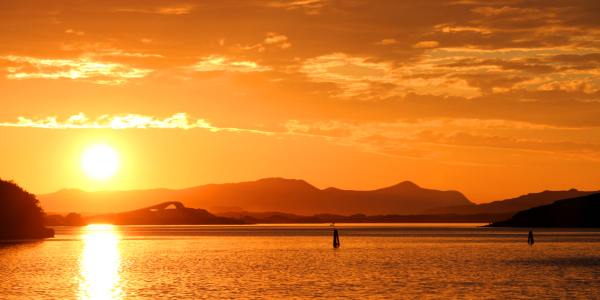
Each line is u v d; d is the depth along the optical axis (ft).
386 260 257.75
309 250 335.06
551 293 155.63
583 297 149.38
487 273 201.46
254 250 336.70
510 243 406.41
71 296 150.92
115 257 275.80
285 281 179.93
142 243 423.64
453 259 261.85
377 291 158.51
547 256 277.64
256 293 155.02
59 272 205.16
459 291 158.71
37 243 411.75
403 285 170.40
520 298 147.43
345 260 258.37
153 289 162.71
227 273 203.10
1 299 146.51
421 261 251.39
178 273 203.41
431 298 147.13
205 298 147.02
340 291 158.40
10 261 249.55
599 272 204.23
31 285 170.91
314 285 170.50
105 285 171.12
